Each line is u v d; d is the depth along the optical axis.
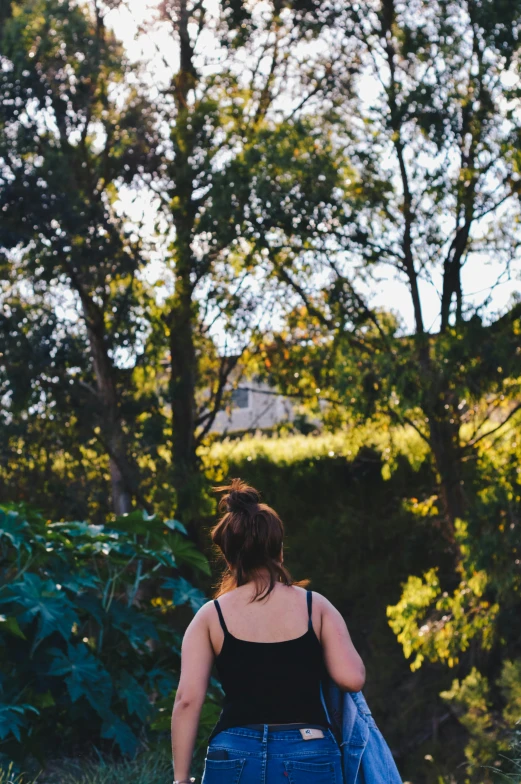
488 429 14.59
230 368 15.69
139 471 14.76
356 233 12.80
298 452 16.84
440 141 12.23
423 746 12.88
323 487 16.58
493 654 12.50
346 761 2.71
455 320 12.11
